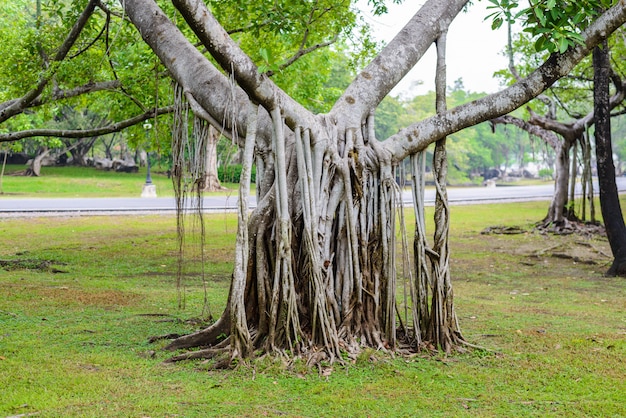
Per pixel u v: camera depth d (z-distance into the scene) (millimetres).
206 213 26906
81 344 7184
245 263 6344
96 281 11578
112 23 14094
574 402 5461
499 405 5359
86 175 50906
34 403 5242
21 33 14258
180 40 7270
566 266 14609
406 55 7508
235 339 6320
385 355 6750
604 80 12773
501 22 6961
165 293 10508
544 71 7145
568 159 21188
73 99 15055
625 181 61125
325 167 6773
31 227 21109
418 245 7258
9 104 13367
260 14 11859
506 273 13562
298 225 6793
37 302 9461
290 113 6500
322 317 6477
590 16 7312
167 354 6828
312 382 5910
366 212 7086
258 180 7012
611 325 8508
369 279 7020
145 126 15234
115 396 5461
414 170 7309
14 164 56094
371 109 7266
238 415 5031
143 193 37094
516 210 29906
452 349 7066
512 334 7918
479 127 79062
